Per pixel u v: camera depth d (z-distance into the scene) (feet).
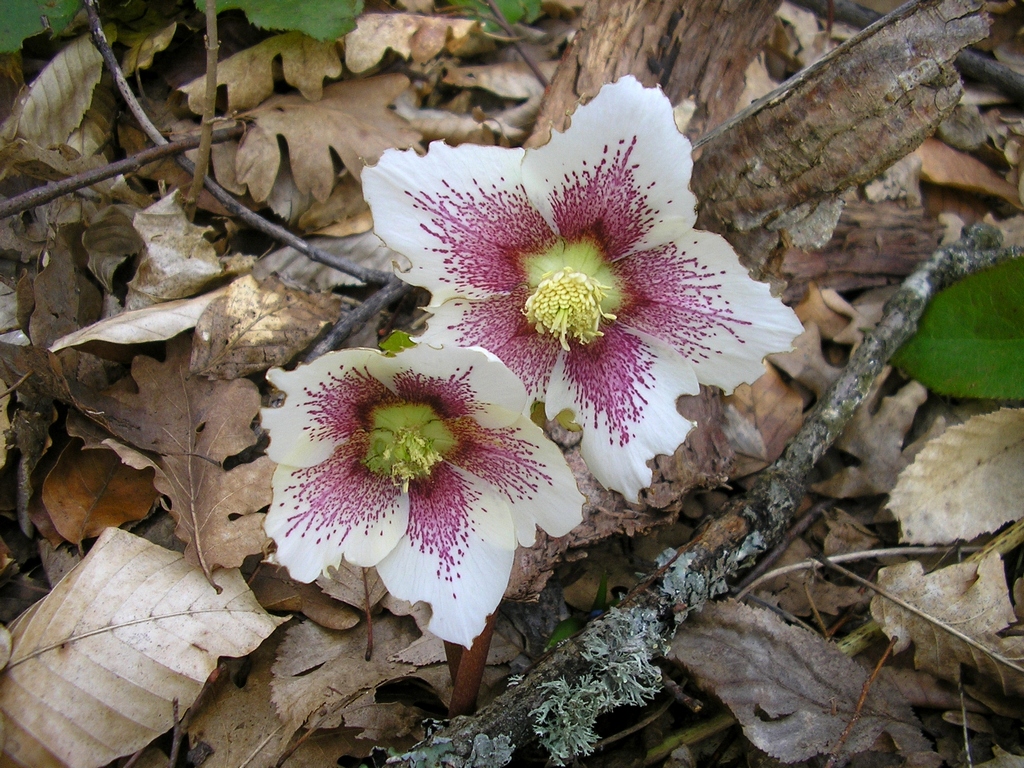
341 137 0.66
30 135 0.63
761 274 0.58
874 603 0.56
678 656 0.52
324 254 0.63
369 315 0.62
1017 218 0.76
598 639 0.50
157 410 0.56
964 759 0.52
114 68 0.62
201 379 0.57
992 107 0.80
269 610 0.53
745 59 0.62
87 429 0.54
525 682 0.49
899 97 0.49
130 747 0.46
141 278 0.59
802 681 0.53
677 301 0.47
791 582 0.59
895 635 0.55
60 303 0.57
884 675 0.55
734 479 0.63
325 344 0.60
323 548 0.44
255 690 0.50
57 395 0.54
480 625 0.45
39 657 0.46
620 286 0.48
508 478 0.45
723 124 0.58
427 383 0.43
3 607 0.51
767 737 0.50
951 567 0.56
